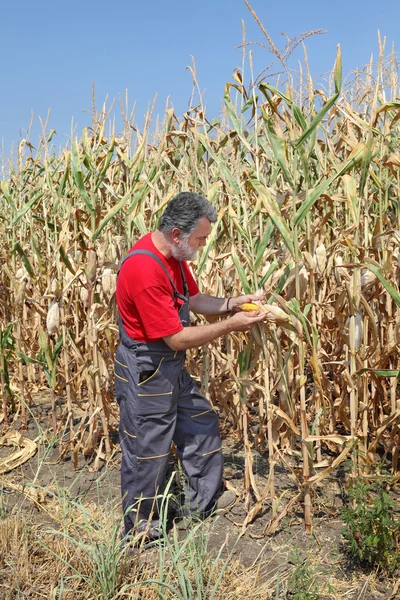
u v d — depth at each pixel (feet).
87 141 12.69
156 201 15.26
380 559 9.00
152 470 9.82
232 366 13.43
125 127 15.33
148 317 9.08
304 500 10.60
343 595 8.56
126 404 9.75
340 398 12.92
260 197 9.57
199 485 10.71
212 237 11.57
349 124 11.28
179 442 10.66
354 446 10.25
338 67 8.57
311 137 9.18
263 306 9.41
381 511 8.96
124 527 10.12
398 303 9.17
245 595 8.46
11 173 17.15
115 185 15.96
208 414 10.64
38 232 18.83
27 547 9.30
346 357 12.39
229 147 14.07
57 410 16.12
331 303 12.96
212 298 10.61
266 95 9.61
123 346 9.78
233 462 13.02
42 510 10.92
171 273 9.45
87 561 8.94
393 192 13.30
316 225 10.13
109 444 13.29
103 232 14.88
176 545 8.25
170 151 14.84
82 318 16.37
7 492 11.63
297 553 8.96
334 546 9.80
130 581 8.62
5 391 15.03
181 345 9.25
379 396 12.53
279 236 12.92
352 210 9.52
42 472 12.66
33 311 17.43
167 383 9.55
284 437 13.00
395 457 11.73
